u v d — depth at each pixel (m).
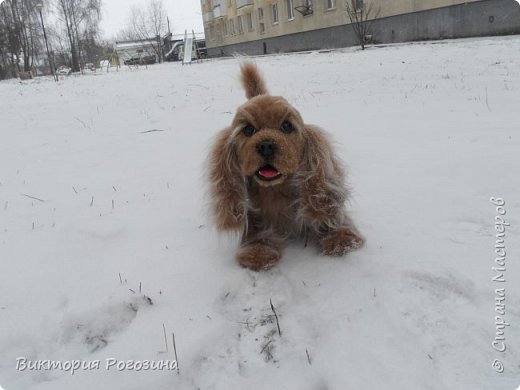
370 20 5.61
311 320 0.56
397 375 0.46
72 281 0.66
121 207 0.93
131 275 0.67
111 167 1.22
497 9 4.52
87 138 1.59
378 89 2.19
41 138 1.63
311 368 0.49
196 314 0.57
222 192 0.65
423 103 1.75
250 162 0.59
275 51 8.16
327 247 0.68
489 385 0.44
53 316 0.59
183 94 2.64
